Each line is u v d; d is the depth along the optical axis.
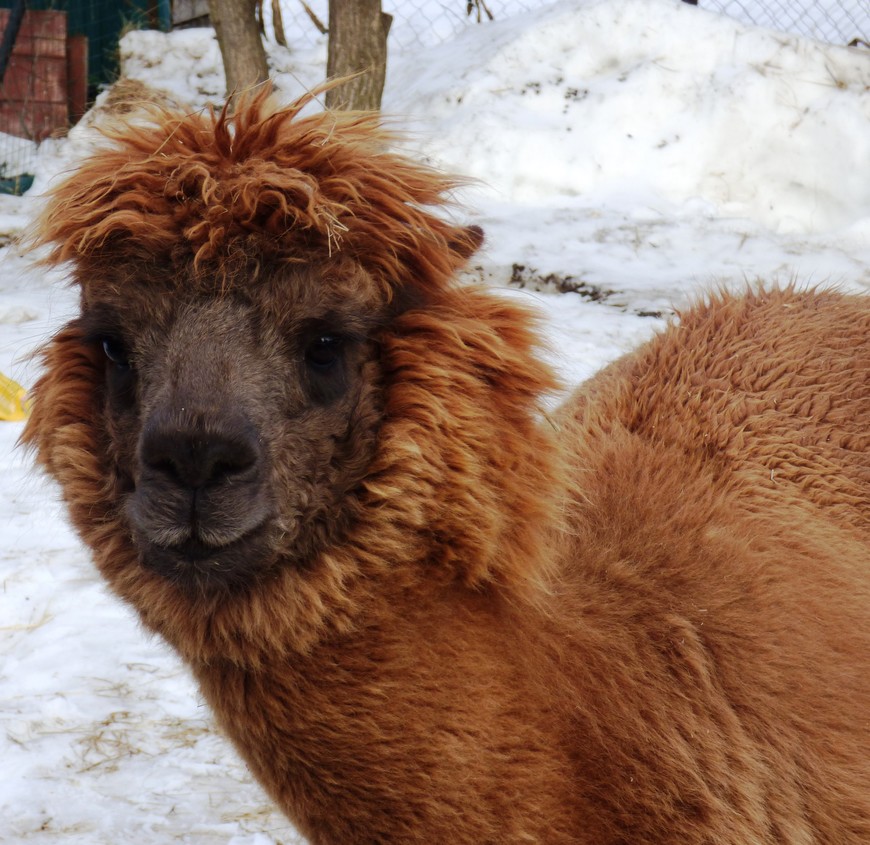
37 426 3.12
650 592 3.04
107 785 4.10
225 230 2.63
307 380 2.71
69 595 5.55
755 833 2.87
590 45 13.08
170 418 2.49
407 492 2.74
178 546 2.56
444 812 2.68
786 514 3.44
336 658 2.72
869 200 11.91
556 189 11.91
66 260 2.95
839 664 3.15
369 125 3.01
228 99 3.20
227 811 3.96
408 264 2.88
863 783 3.04
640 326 8.92
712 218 11.27
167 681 4.83
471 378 2.83
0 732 4.39
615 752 2.77
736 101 12.24
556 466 2.98
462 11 17.59
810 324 3.86
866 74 12.82
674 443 3.56
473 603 2.80
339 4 9.59
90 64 15.65
